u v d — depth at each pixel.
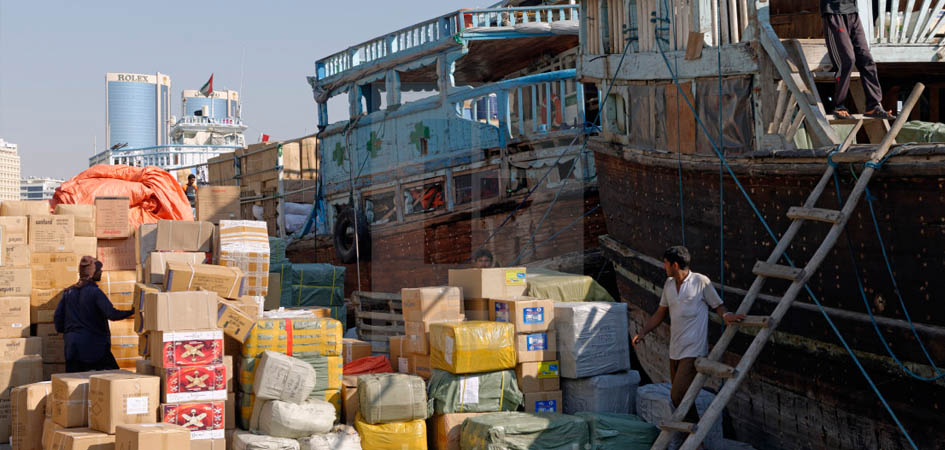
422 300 7.34
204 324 6.31
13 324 8.34
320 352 6.79
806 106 6.49
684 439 6.40
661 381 9.34
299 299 13.01
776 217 6.68
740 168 6.98
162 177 10.75
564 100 12.95
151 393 6.08
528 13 12.97
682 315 6.14
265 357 6.40
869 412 5.76
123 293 8.94
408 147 13.59
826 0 6.46
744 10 7.38
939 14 7.34
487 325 6.95
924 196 5.21
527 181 12.64
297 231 17.16
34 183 154.62
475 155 12.88
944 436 5.17
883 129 6.30
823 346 6.16
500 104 12.80
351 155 14.80
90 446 5.84
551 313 7.23
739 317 5.76
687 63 8.17
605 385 7.13
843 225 5.50
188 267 7.05
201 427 6.20
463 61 14.27
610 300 8.30
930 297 5.23
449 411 6.82
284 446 6.19
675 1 8.45
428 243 13.34
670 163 8.41
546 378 7.14
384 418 6.59
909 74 8.48
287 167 17.48
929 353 5.21
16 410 6.98
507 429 6.31
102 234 9.18
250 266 7.84
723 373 5.58
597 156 10.91
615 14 9.95
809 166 6.10
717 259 7.62
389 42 13.86
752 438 7.21
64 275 8.82
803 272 5.51
